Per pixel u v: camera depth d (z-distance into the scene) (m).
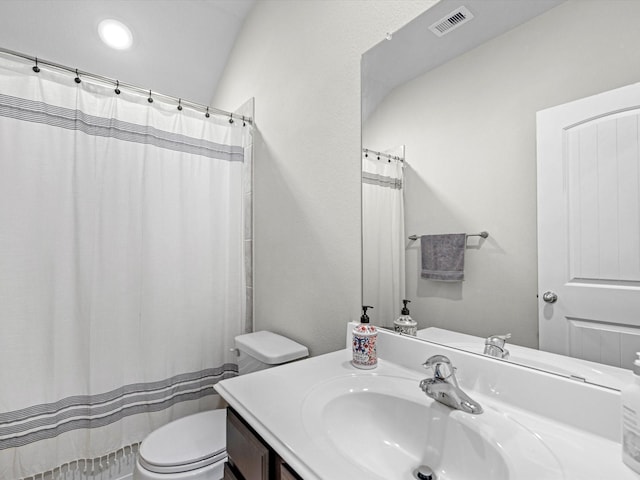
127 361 1.56
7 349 1.30
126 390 1.55
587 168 0.70
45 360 1.37
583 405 0.68
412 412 0.82
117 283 1.53
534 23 0.78
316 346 1.44
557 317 0.74
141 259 1.60
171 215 1.69
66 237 1.42
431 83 1.00
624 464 0.57
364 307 1.17
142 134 1.63
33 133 1.37
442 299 0.97
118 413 1.52
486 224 0.88
